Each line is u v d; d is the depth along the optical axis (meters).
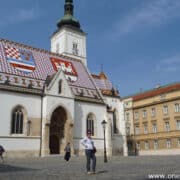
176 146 75.12
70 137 54.50
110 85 75.62
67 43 78.31
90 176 16.53
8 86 48.81
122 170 20.39
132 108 90.81
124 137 70.62
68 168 23.77
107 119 63.41
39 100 52.38
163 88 84.56
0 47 54.50
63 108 54.59
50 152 54.09
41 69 57.97
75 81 63.09
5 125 46.84
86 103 60.75
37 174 18.06
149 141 83.44
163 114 80.19
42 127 51.41
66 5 84.81
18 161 36.47
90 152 18.66
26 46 60.22
